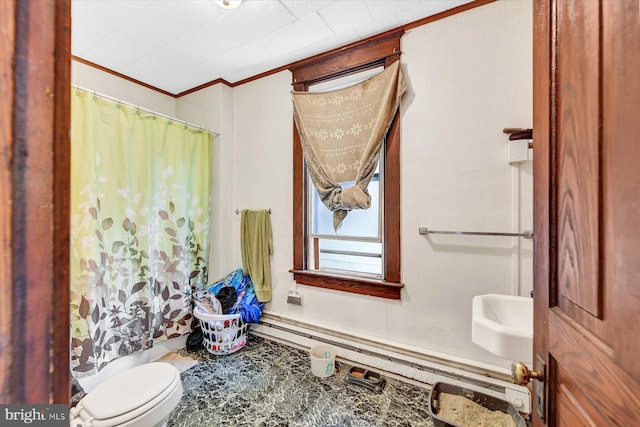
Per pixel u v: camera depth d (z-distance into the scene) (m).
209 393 1.64
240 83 2.49
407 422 1.42
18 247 0.27
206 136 2.38
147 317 1.97
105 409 1.07
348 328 1.99
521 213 1.49
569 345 0.48
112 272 1.81
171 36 1.84
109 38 1.86
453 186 1.65
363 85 1.88
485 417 1.42
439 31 1.66
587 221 0.43
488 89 1.56
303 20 1.70
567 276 0.50
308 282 2.14
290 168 2.24
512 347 1.00
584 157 0.44
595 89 0.41
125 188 1.87
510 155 1.48
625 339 0.35
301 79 2.15
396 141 1.79
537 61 0.62
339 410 1.50
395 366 1.78
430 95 1.70
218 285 2.32
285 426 1.39
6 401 0.26
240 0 1.52
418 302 1.75
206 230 2.39
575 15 0.48
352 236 2.01
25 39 0.27
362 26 1.76
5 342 0.26
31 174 0.28
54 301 0.30
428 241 1.72
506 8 1.50
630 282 0.34
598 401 0.39
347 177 1.93
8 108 0.26
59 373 0.30
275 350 2.14
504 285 1.54
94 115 1.72
